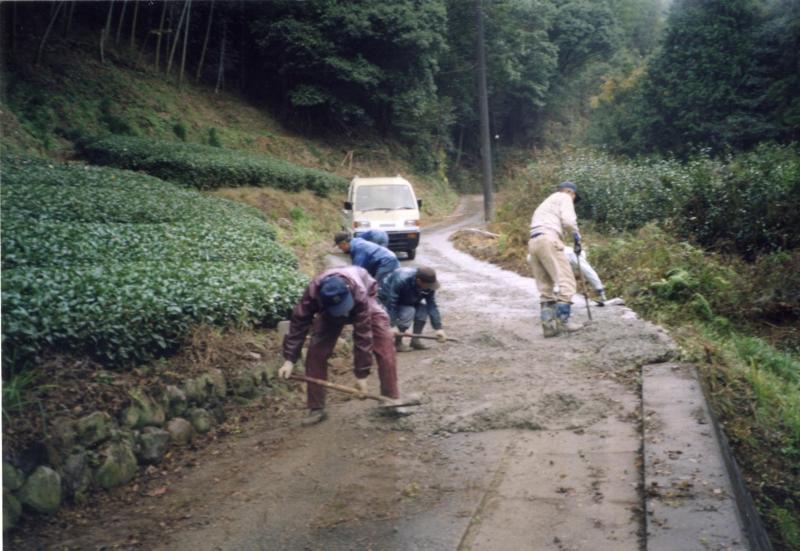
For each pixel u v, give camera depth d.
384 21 33.97
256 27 34.03
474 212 40.38
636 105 29.17
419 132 41.94
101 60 28.92
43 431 4.54
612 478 4.44
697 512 3.78
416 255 18.19
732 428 6.08
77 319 5.54
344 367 7.61
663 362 6.72
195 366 6.22
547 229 8.05
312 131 37.19
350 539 4.04
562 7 52.06
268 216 22.31
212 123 31.50
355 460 5.15
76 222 11.33
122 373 5.64
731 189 14.50
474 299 11.03
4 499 4.17
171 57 31.94
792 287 10.77
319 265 15.59
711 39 25.20
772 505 5.36
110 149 21.98
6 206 11.35
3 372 4.86
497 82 48.34
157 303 6.39
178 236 11.23
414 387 6.61
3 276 6.38
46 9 27.58
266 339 7.43
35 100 23.67
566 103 56.53
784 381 8.18
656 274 11.16
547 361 7.00
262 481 4.93
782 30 24.34
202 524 4.37
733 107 24.91
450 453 5.12
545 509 4.16
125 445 5.02
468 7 43.66
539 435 5.27
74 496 4.60
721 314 10.50
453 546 3.86
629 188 16.83
